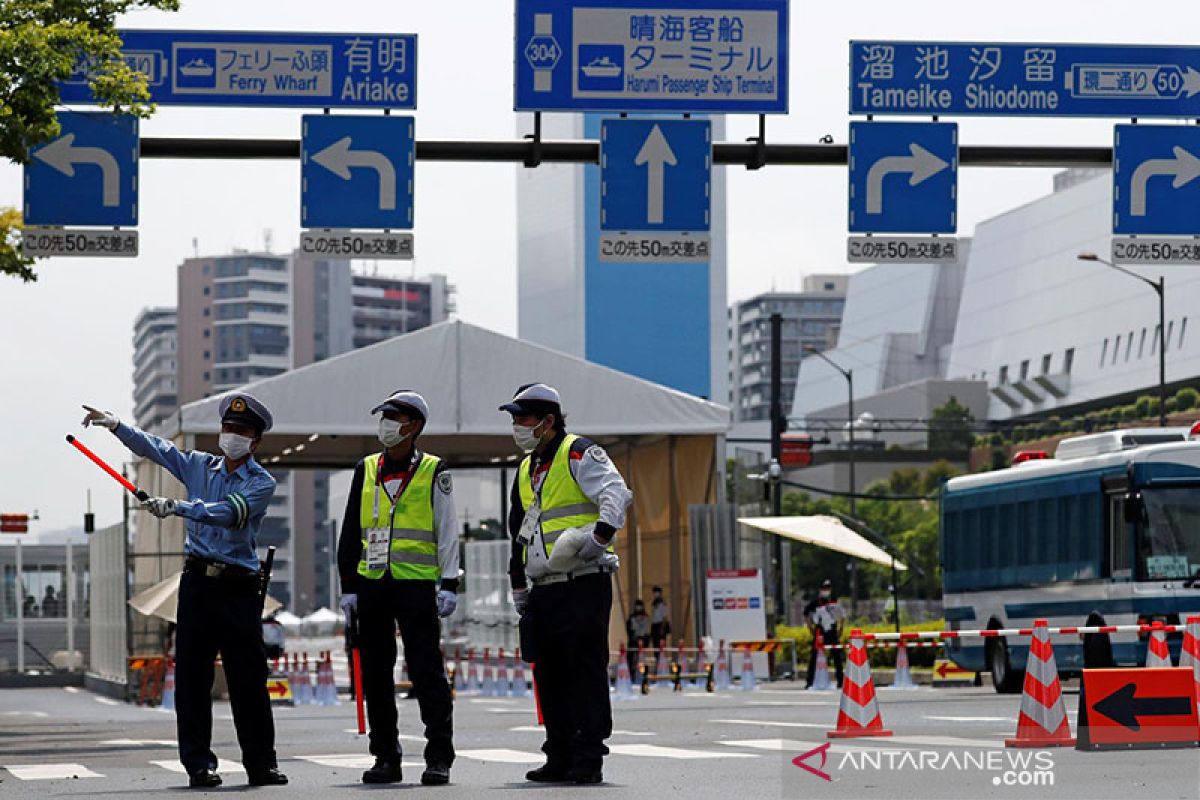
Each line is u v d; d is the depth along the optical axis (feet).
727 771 124.47
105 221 211.61
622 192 216.95
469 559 491.31
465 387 354.54
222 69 209.97
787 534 369.09
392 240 213.46
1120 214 224.12
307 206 212.43
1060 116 220.64
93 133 211.20
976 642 295.89
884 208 220.02
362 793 107.76
